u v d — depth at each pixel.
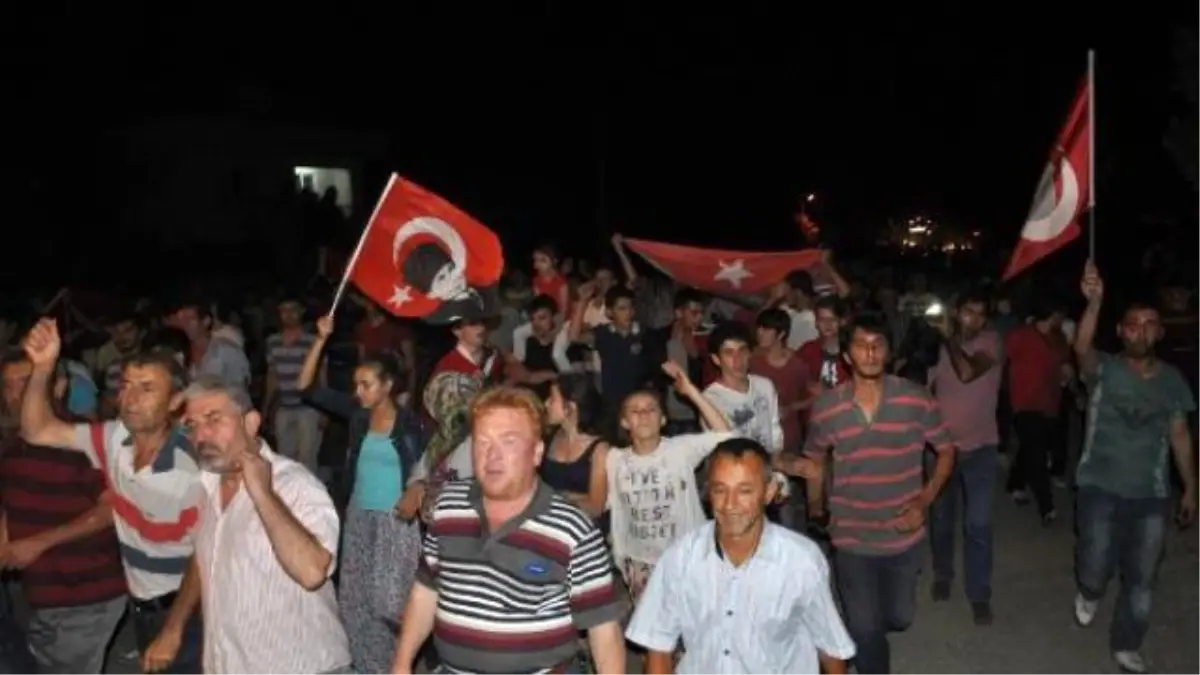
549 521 4.10
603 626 4.14
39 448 5.82
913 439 6.38
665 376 10.44
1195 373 12.16
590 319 12.34
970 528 8.66
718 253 12.73
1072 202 7.86
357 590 6.75
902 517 6.35
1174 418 7.27
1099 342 12.03
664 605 4.50
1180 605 8.98
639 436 6.62
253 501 4.47
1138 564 7.33
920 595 9.34
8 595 6.96
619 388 10.48
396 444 6.75
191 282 24.44
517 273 14.05
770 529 4.43
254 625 4.67
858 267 25.39
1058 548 10.57
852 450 6.39
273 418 11.45
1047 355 11.30
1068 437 14.27
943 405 8.68
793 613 4.39
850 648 4.45
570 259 16.88
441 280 8.20
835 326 9.64
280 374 11.31
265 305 17.89
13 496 5.85
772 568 4.36
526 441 4.07
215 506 4.81
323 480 11.81
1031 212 8.08
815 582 4.38
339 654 4.86
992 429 8.68
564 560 4.09
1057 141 7.95
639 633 4.54
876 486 6.36
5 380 6.36
